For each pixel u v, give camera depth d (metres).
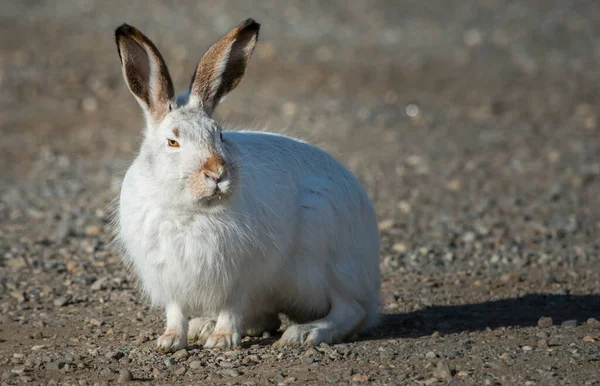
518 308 25.86
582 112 64.94
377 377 18.98
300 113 62.69
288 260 21.67
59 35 88.50
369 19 101.31
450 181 46.44
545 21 100.62
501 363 19.77
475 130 59.72
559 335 22.39
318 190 22.06
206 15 101.06
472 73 78.06
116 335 23.33
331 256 22.23
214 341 21.20
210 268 20.02
